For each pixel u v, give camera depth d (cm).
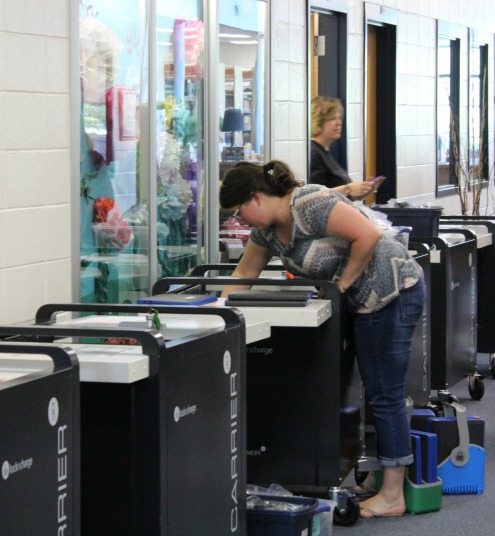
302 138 814
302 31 807
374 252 463
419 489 496
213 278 455
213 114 679
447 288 656
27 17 491
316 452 463
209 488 343
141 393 307
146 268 612
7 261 479
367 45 961
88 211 552
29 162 495
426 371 606
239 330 363
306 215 442
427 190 1161
